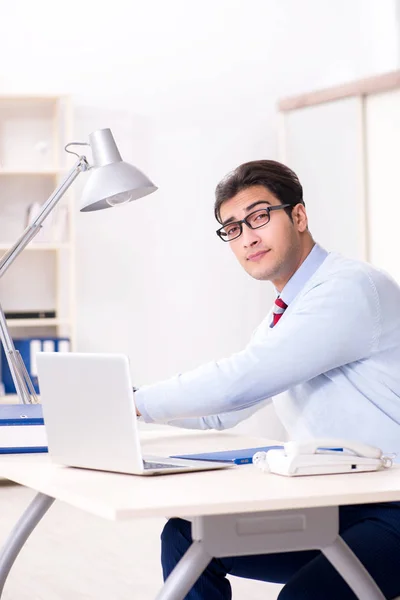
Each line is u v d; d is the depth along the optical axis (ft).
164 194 23.97
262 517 5.72
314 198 23.00
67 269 22.95
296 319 7.65
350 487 6.02
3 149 22.75
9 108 22.77
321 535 5.88
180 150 24.04
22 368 9.95
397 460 7.59
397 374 7.77
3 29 22.90
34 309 22.88
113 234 23.57
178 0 24.02
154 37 23.88
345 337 7.56
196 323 24.13
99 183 9.95
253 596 12.28
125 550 14.89
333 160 22.43
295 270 8.30
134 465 6.59
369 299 7.70
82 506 5.72
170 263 23.97
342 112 22.13
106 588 12.69
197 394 7.61
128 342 23.67
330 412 7.83
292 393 8.16
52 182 22.93
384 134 21.39
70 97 22.06
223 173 24.32
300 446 6.55
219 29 24.29
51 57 23.21
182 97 24.06
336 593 6.39
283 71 24.70
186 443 8.72
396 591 6.82
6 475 7.15
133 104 23.73
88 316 23.40
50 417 7.20
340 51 25.05
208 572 7.34
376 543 6.73
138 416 7.86
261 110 24.56
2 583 8.66
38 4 23.09
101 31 23.53
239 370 7.55
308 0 24.85
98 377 6.66
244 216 8.18
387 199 21.39
